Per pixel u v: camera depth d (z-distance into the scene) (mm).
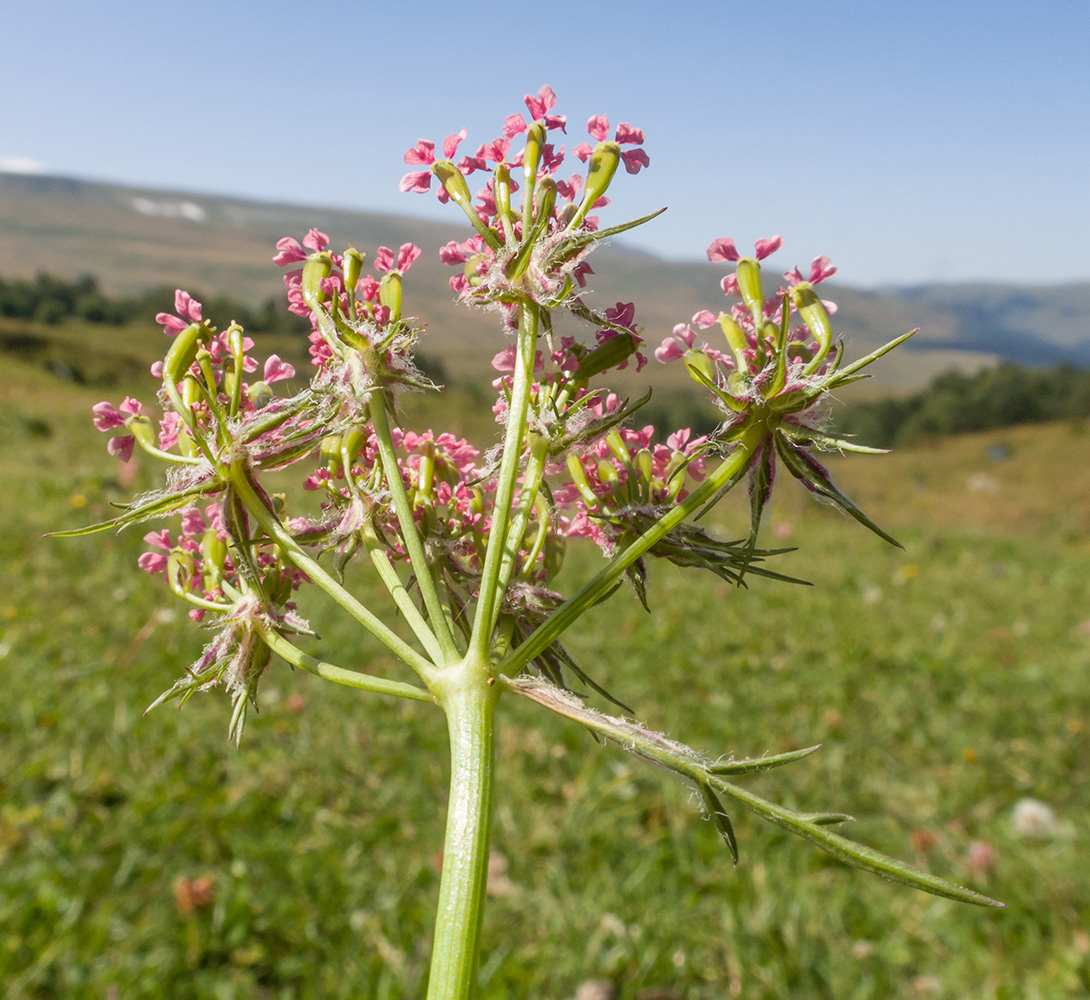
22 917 3037
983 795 4570
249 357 1090
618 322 1083
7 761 3934
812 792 4422
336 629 5754
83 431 15102
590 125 1037
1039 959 3229
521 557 1169
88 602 6016
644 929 3252
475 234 1071
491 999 2924
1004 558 11961
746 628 7074
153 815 3693
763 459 1016
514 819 3963
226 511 1007
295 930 3174
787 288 1047
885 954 3281
